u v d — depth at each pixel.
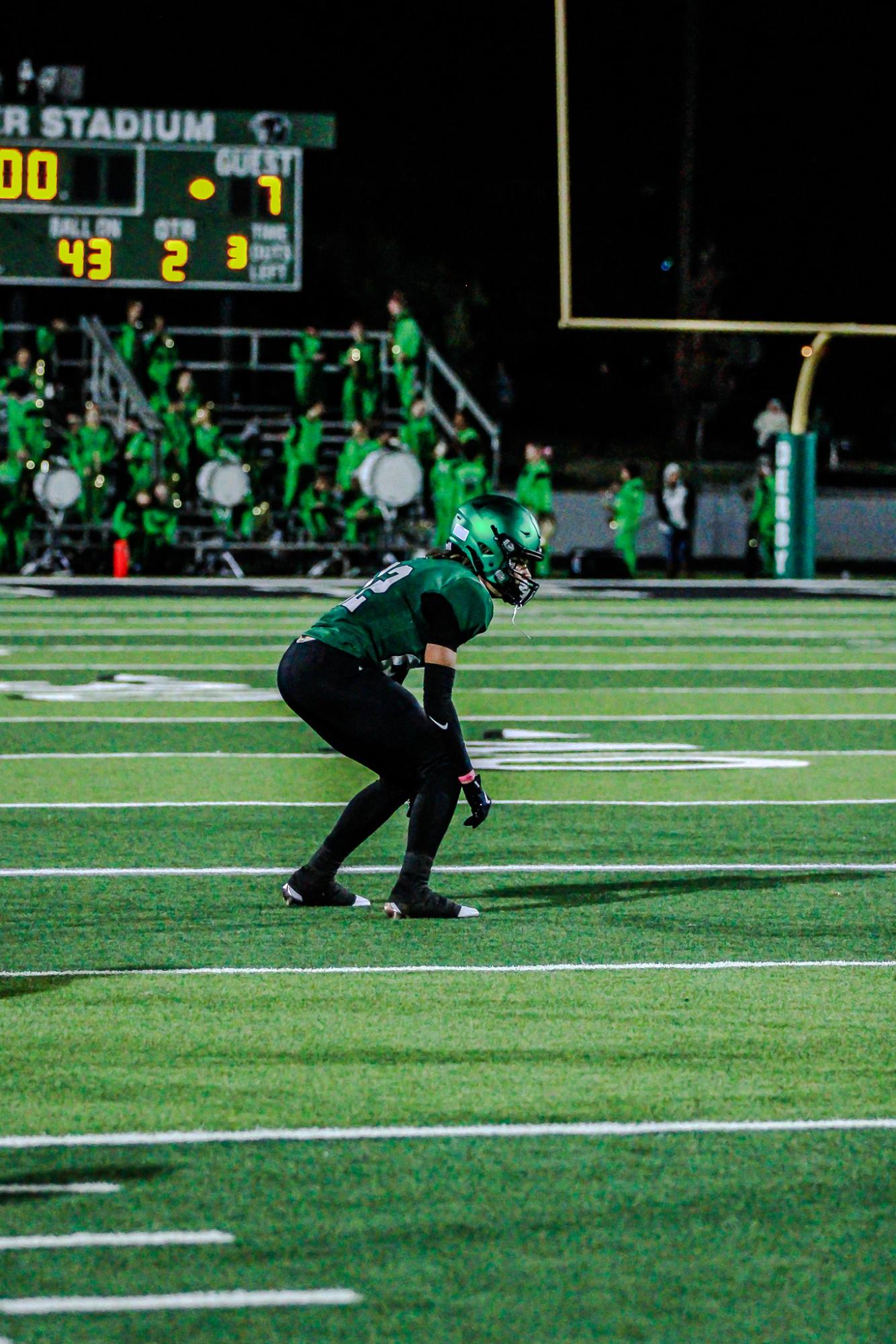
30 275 73.81
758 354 95.88
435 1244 12.05
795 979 18.50
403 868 20.88
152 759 32.09
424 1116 14.41
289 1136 13.94
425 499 81.00
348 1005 17.41
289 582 70.62
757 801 28.59
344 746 20.55
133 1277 11.52
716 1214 12.59
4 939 19.84
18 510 71.44
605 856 24.50
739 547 86.94
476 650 50.03
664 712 38.78
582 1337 10.80
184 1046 16.09
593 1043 16.30
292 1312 11.07
